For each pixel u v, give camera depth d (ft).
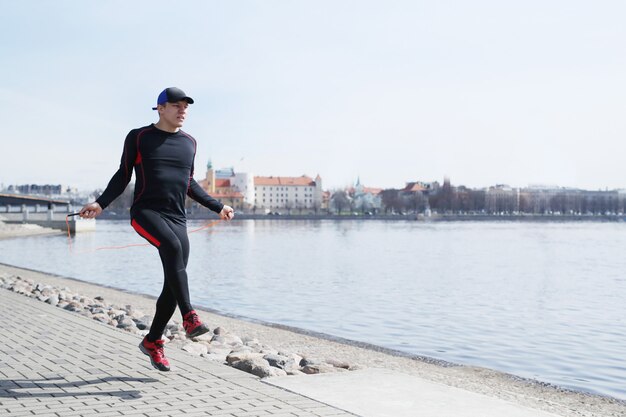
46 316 40.24
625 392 35.88
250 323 57.36
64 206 475.72
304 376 23.61
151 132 21.66
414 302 79.51
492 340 53.31
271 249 212.64
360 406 19.43
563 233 406.41
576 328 60.29
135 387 21.07
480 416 18.83
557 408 28.68
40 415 17.71
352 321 63.46
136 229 21.47
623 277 120.57
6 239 284.41
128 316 47.98
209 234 352.49
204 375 22.91
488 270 134.62
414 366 39.06
